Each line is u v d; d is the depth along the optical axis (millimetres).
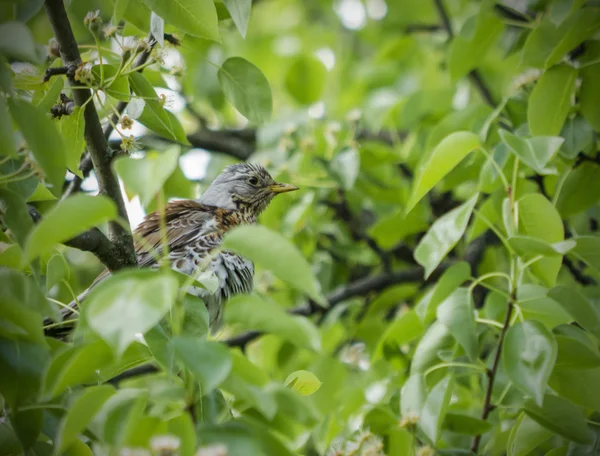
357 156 13648
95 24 9164
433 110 15898
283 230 14430
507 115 11734
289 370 14570
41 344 7465
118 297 5922
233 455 6441
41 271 9055
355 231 15820
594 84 10562
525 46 10594
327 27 21688
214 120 19781
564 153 10773
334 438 10797
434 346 9977
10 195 7750
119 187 9469
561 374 9320
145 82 9656
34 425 7520
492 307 10586
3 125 7676
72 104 9352
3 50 7586
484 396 10180
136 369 11547
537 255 9000
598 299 10203
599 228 13820
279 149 15156
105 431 6504
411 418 8883
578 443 9156
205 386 6129
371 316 14953
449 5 20969
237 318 6684
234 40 20500
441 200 15609
